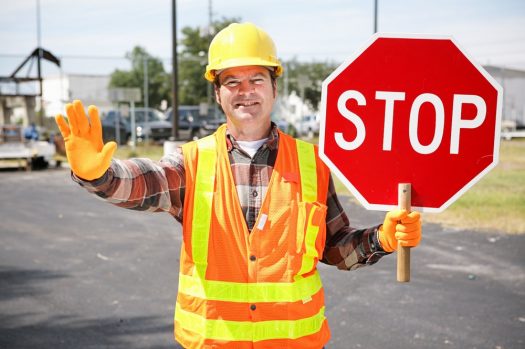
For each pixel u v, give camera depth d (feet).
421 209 6.57
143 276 20.25
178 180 6.72
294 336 6.59
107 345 14.11
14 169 62.18
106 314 16.31
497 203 32.94
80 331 15.02
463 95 6.47
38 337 14.60
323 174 7.14
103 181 5.82
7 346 13.99
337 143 6.61
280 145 7.04
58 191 43.78
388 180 6.59
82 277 20.11
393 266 21.07
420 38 6.48
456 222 28.43
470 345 13.97
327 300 17.39
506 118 113.60
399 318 15.80
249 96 6.89
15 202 38.17
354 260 7.10
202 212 6.64
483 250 23.22
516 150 70.54
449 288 18.38
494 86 6.42
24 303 17.25
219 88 7.13
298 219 6.72
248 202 6.76
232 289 6.56
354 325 15.33
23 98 84.69
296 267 6.64
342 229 7.37
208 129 85.76
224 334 6.52
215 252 6.60
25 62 84.07
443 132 6.52
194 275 6.70
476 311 16.28
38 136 70.38
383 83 6.55
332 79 6.57
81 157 5.59
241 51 6.89
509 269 20.51
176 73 50.31
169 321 15.79
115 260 22.52
